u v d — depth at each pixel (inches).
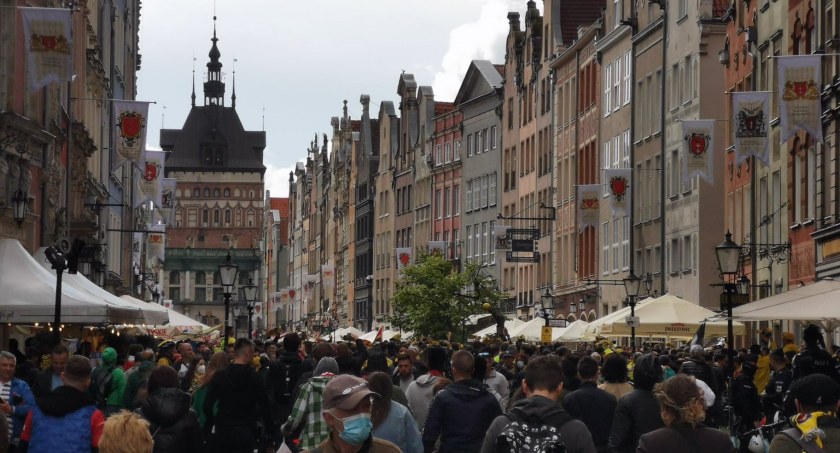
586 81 3698.3
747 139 1817.2
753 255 2453.2
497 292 3548.2
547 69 4074.8
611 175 2785.4
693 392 504.7
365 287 6151.6
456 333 3462.1
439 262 3523.6
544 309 2588.6
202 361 1464.1
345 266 6663.4
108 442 445.1
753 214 2453.2
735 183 2610.7
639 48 3213.6
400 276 5536.4
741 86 2539.4
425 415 839.1
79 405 622.5
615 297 3385.8
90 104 2866.6
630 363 1520.7
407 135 5526.6
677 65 2933.1
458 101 4960.6
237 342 850.8
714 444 502.0
